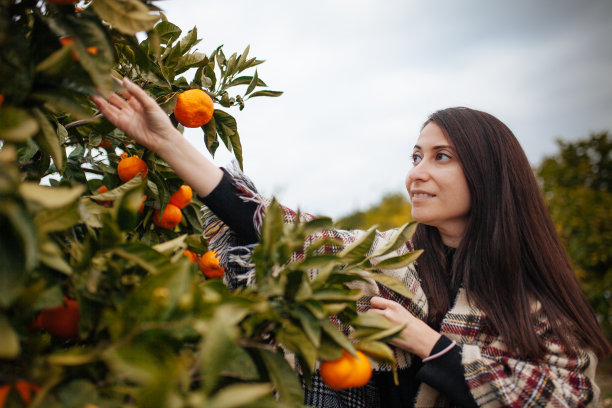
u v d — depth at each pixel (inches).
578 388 43.3
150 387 17.0
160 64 36.0
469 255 49.8
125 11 25.9
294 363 42.4
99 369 21.7
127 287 25.6
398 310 43.8
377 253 34.5
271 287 27.0
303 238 28.2
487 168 50.2
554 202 235.9
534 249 50.4
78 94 30.6
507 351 45.1
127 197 25.3
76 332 26.0
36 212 21.9
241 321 27.3
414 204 52.1
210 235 46.1
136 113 35.1
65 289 24.9
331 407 46.8
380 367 44.9
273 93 44.9
